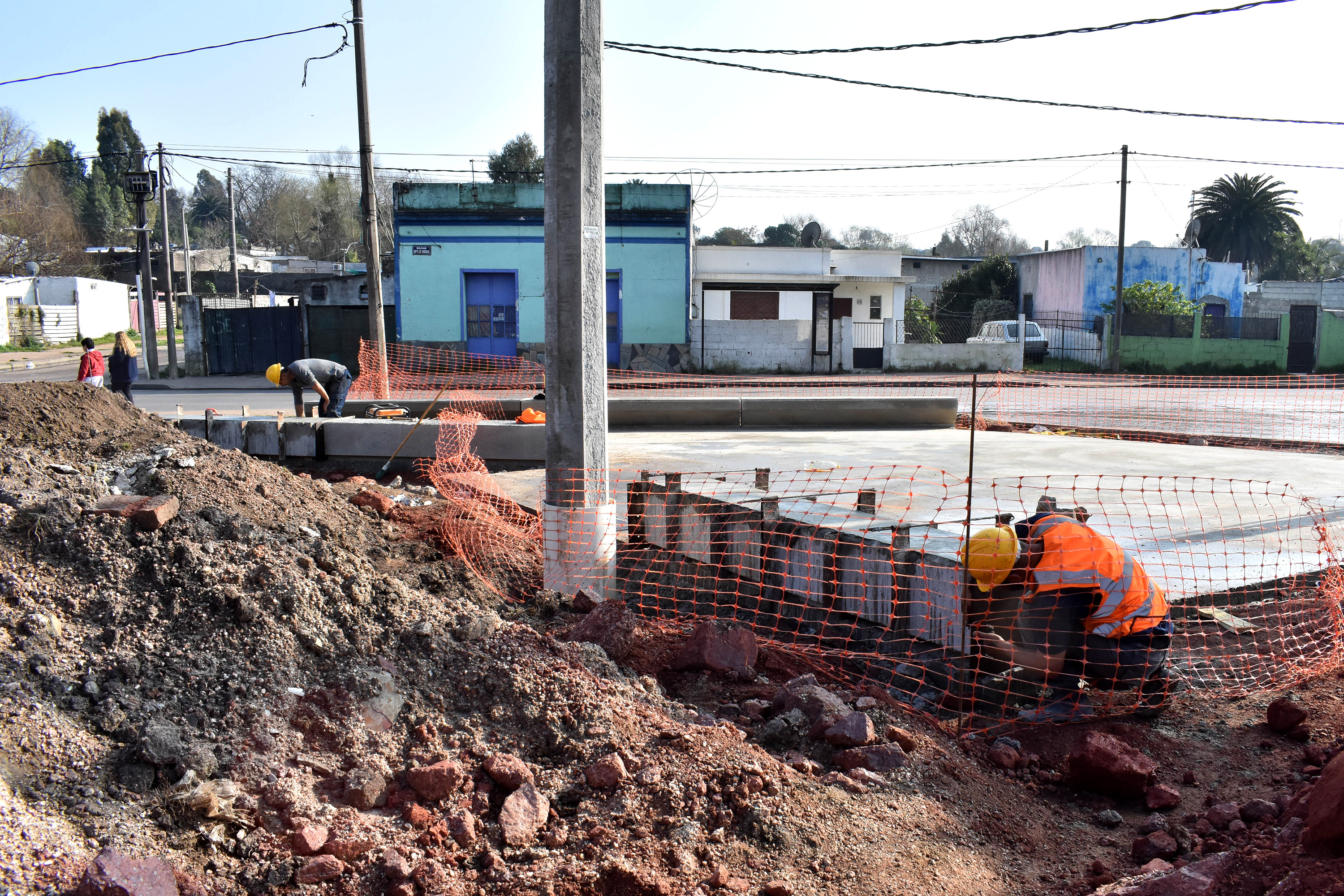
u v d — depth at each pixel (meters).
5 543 3.59
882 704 4.25
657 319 26.91
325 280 29.83
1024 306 39.75
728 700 4.38
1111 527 6.17
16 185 51.72
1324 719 4.06
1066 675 4.43
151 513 3.81
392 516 7.41
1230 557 5.56
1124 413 15.90
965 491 7.14
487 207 26.02
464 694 3.70
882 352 28.50
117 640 3.38
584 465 5.81
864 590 5.29
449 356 26.36
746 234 58.84
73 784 2.87
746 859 2.89
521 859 2.88
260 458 9.83
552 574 5.89
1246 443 11.81
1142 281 36.03
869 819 3.17
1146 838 3.12
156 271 51.31
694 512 6.46
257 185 74.69
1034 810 3.51
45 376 28.78
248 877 2.75
